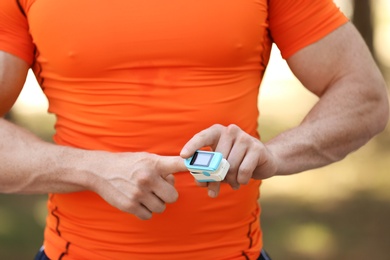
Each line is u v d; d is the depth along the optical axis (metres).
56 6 2.64
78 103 2.71
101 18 2.62
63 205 2.78
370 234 8.18
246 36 2.68
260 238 2.93
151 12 2.62
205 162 2.39
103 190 2.58
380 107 2.88
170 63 2.64
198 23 2.62
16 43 2.76
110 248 2.71
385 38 16.75
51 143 2.73
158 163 2.50
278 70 17.02
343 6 15.23
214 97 2.68
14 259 7.27
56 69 2.71
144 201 2.54
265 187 9.73
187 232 2.70
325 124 2.79
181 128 2.66
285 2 2.79
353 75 2.84
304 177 10.02
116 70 2.64
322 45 2.84
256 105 2.85
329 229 8.34
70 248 2.77
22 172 2.66
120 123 2.66
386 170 10.12
